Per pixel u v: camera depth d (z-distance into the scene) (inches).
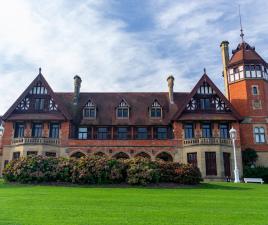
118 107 1433.3
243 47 1542.8
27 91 1382.9
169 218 356.5
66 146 1310.3
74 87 1529.3
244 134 1387.8
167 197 553.9
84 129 1405.0
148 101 1517.0
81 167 804.6
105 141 1325.0
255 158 1339.8
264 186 813.9
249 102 1432.1
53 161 834.8
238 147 1296.8
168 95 1563.7
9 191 624.4
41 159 837.2
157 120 1407.5
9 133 1331.2
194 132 1331.2
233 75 1517.0
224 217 366.0
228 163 1269.7
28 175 808.3
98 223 326.0
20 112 1370.6
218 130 1332.4
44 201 480.4
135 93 1582.2
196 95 1386.6
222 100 1370.6
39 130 1355.8
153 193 620.7
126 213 385.1
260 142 1375.5
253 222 339.3
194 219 352.2
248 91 1446.9
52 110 1371.8
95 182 792.9
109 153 1312.7
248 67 1483.8
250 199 540.4
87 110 1425.9
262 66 1487.5
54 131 1349.7
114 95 1565.0
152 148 1316.4
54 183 796.0
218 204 473.1
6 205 439.5
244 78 1465.3
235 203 486.3
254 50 1529.3
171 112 1437.0
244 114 1421.0
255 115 1413.6
